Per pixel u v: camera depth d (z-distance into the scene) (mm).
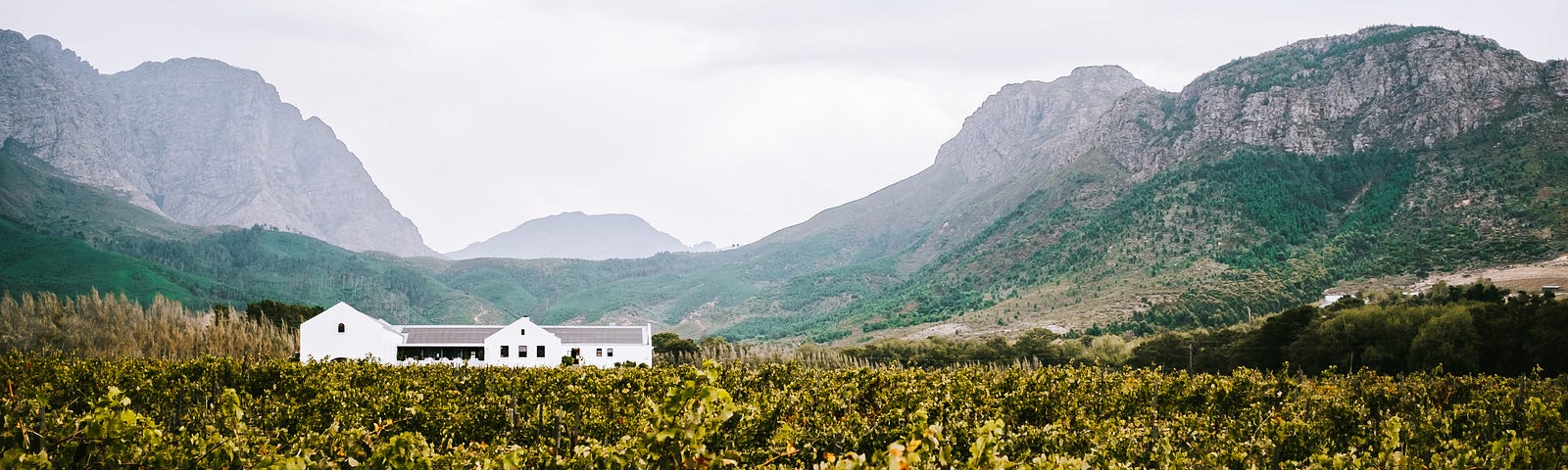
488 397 34750
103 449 11070
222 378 38875
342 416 29266
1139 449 24125
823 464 11219
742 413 23562
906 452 10602
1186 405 38906
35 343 89312
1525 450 18922
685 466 10664
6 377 36031
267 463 11766
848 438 25406
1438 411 34094
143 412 32438
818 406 32719
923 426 11445
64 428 11133
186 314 114812
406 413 28516
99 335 92750
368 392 37250
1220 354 94625
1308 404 34906
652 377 41000
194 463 11734
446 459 17922
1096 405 37500
